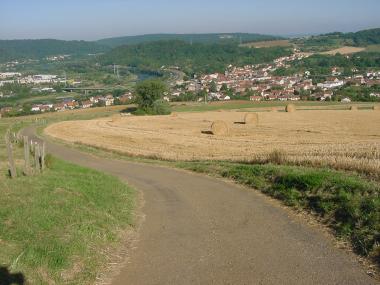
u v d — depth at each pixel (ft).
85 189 45.03
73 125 185.37
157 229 36.24
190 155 94.68
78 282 24.23
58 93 497.46
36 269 23.89
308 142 106.32
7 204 34.17
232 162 76.69
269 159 70.23
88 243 29.32
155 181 63.26
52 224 30.63
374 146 84.79
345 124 147.84
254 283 24.72
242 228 35.76
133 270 26.99
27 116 294.66
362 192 38.42
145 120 195.00
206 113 232.12
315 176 44.91
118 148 113.50
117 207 41.32
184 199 48.60
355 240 30.35
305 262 27.58
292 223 36.37
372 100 330.13
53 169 63.52
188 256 29.37
